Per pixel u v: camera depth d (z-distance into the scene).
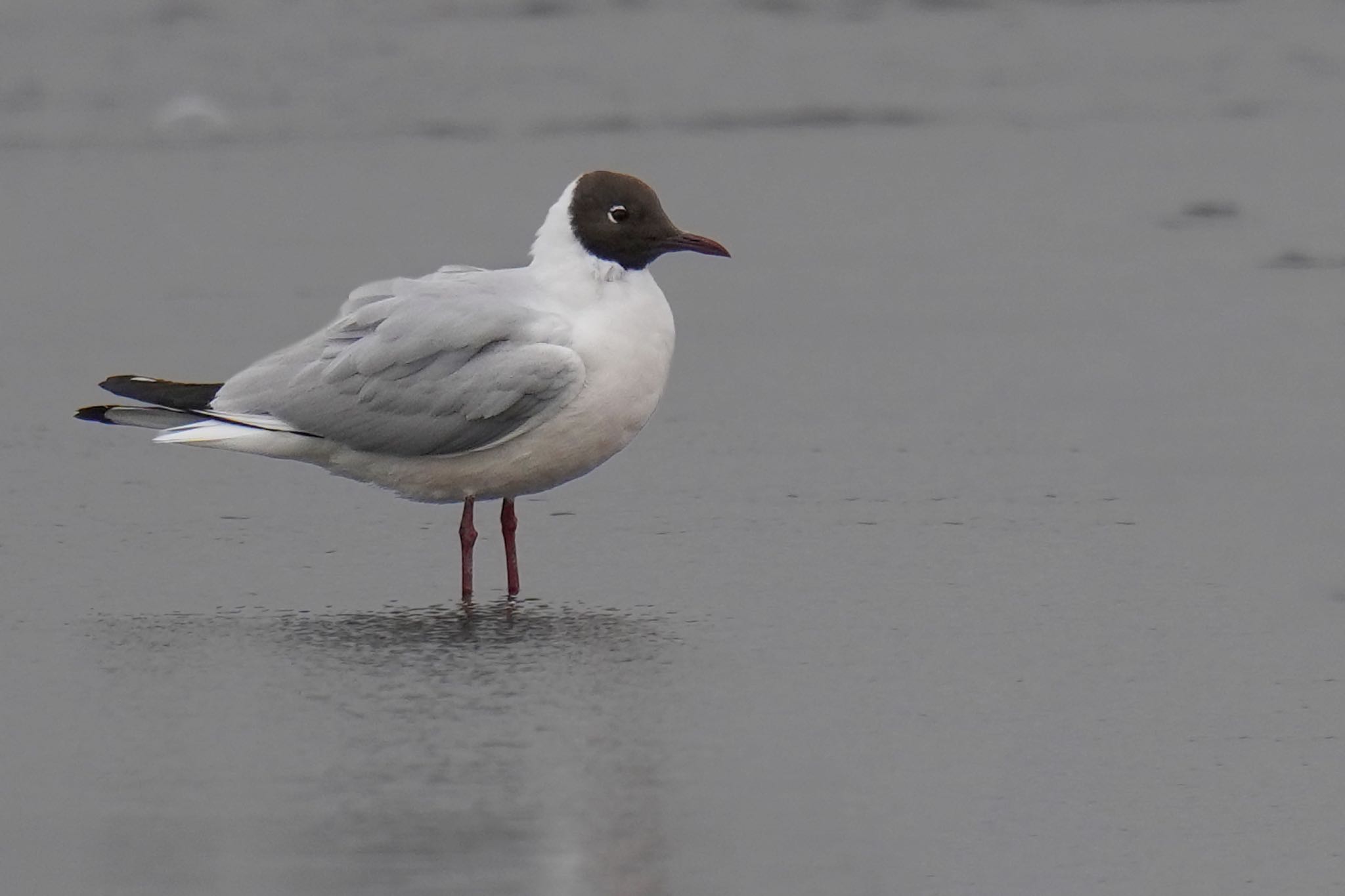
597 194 12.92
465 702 11.16
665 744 10.55
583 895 8.91
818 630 12.28
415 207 25.22
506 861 9.22
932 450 16.22
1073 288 21.45
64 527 14.59
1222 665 11.62
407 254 22.91
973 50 34.50
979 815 9.71
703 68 33.44
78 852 9.34
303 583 13.38
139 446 16.64
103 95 31.92
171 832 9.54
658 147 28.64
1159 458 15.84
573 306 12.95
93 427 17.12
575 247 13.00
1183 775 10.13
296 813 9.73
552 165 27.50
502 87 32.31
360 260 22.73
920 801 9.87
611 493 15.36
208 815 9.71
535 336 12.75
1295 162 26.84
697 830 9.55
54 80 32.66
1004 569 13.40
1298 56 33.47
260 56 34.06
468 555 13.15
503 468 12.92
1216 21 36.03
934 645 11.99
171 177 27.38
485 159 27.97
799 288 21.83
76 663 11.83
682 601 12.88
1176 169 26.73
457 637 12.25
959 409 17.38
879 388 18.09
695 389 18.20
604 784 10.05
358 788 10.02
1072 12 36.97
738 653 11.91
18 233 24.53
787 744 10.54
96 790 10.02
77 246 23.83
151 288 21.84
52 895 8.95
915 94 31.78
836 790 9.98
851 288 21.78
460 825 9.58
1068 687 11.29
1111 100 31.09
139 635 12.32
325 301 21.06
